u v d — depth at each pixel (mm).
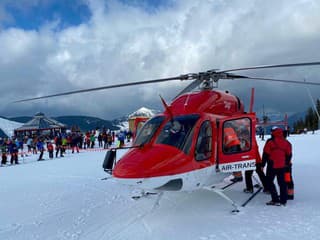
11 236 5035
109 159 5391
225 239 4391
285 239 4277
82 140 25297
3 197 7859
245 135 5848
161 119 5660
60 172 12180
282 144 5809
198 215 5555
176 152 5086
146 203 6504
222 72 6410
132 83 6344
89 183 9367
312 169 9320
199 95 6152
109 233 4926
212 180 5746
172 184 4973
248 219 5176
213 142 5574
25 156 21891
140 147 5328
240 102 6902
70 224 5500
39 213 6281
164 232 4816
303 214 5246
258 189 7066
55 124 42469
